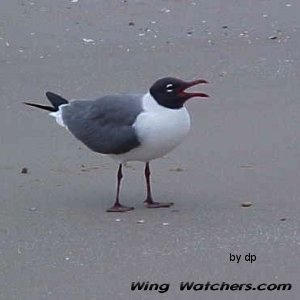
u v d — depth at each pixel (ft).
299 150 51.01
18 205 44.39
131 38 70.95
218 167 48.78
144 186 46.52
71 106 44.86
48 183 47.19
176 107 42.22
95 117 43.45
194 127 54.54
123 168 48.80
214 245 39.52
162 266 37.73
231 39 70.38
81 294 35.63
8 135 54.29
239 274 37.01
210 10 75.72
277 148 51.37
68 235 40.91
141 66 65.67
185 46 69.21
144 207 43.88
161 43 69.97
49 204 44.47
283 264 37.76
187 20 73.92
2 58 67.72
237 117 56.13
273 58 66.44
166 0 77.46
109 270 37.47
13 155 51.11
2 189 46.44
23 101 59.93
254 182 46.65
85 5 76.79
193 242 39.88
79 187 46.60
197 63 65.92
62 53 68.44
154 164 49.32
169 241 40.01
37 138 53.67
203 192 45.60
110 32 72.02
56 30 72.43
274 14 75.10
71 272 37.45
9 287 36.35
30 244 40.14
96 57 67.56
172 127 42.14
